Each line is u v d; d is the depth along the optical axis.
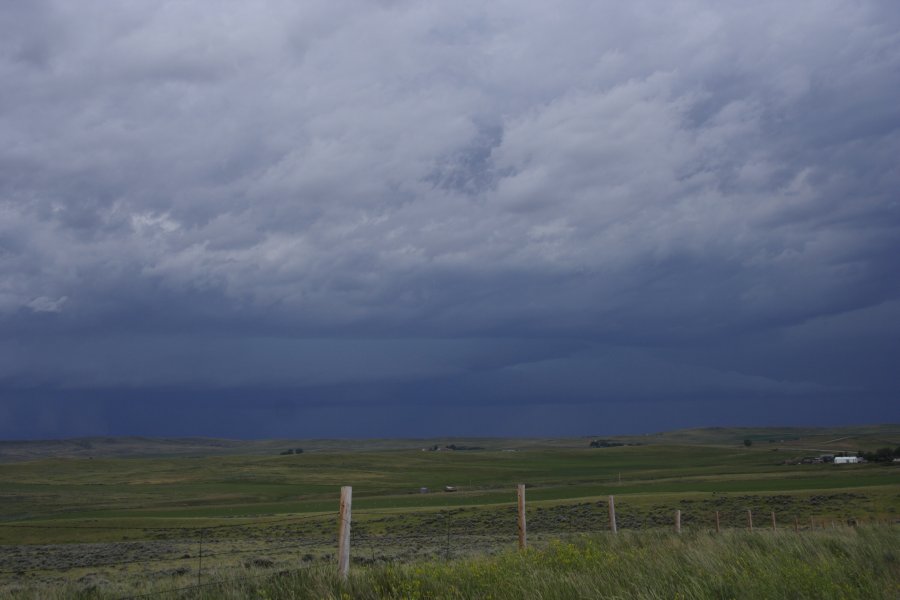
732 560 12.33
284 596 11.05
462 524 59.31
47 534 67.81
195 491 152.12
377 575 11.71
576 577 10.97
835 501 61.56
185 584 14.59
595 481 149.00
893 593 10.59
